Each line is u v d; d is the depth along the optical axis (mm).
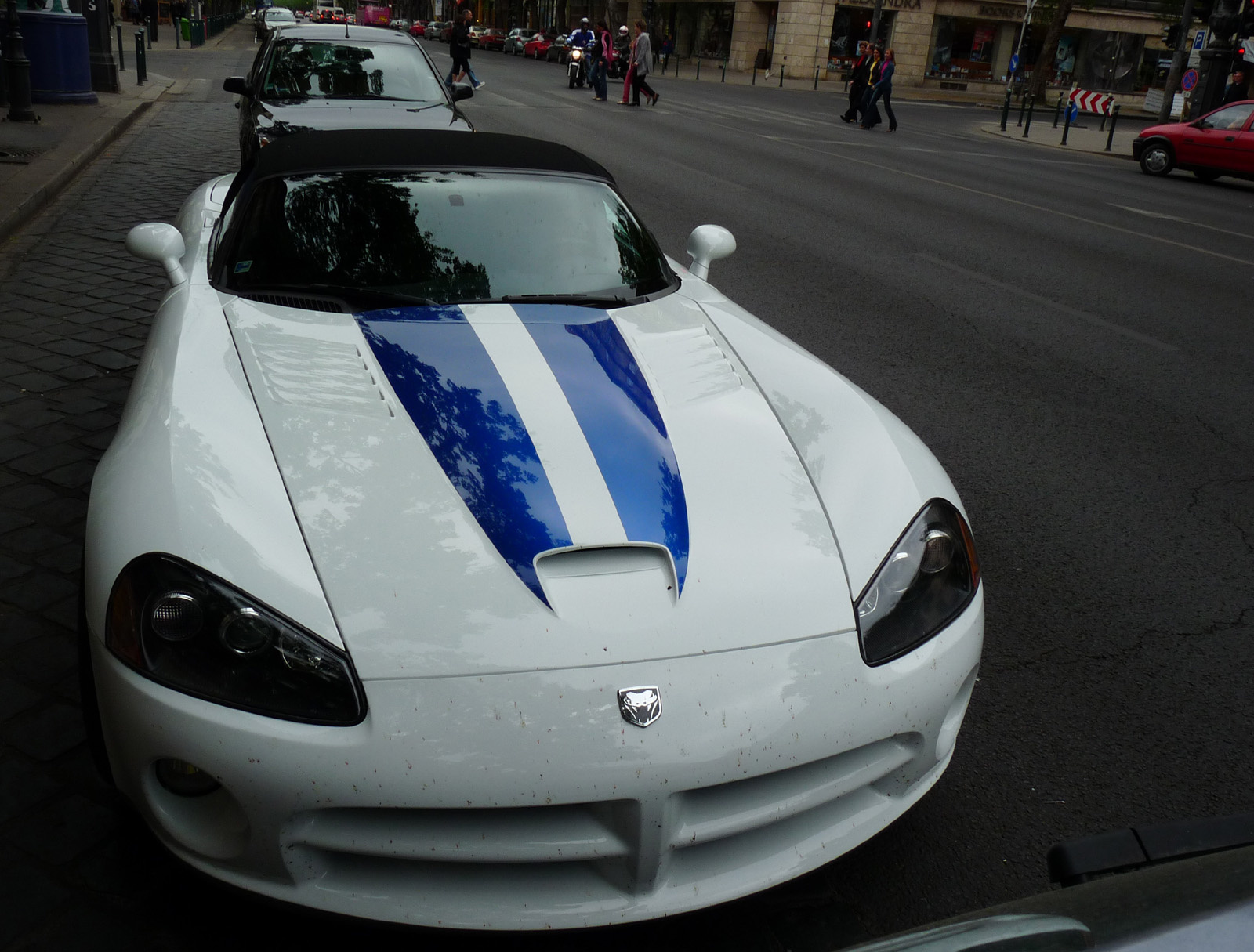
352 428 2229
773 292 7285
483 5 82750
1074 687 2938
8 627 2871
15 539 3326
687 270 3773
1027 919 1062
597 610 1871
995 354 6172
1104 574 3607
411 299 2863
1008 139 24359
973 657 2092
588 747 1721
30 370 4797
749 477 2230
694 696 1792
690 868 1865
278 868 1778
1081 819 2406
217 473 2016
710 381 2635
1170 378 5918
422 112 8219
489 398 2387
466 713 1719
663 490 2146
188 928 1973
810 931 2043
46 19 14086
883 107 31719
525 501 2059
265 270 2953
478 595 1855
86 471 3824
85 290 6184
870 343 6219
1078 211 12695
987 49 45250
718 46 48500
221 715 1720
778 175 13492
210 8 56219
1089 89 47469
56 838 2162
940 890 2166
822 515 2154
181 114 15219
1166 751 2674
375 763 1692
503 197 3260
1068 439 4867
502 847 1744
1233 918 916
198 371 2414
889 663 1959
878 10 36406
